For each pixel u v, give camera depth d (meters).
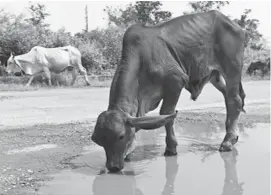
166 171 5.50
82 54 29.38
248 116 10.27
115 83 5.76
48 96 17.56
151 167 5.73
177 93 6.25
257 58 36.53
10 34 27.97
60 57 23.56
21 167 5.92
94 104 14.06
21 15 29.86
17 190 4.83
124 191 4.68
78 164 6.05
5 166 5.98
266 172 5.32
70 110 12.43
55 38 29.69
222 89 7.46
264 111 11.21
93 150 6.98
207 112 11.33
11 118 10.84
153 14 40.59
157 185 4.86
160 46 6.14
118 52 31.97
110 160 5.27
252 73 32.56
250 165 5.71
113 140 5.16
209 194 4.45
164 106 6.29
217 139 7.65
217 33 6.81
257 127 8.75
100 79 27.36
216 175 5.22
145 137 8.03
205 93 18.31
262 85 23.39
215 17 6.88
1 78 24.64
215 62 6.90
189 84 6.82
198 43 6.59
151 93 6.13
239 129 8.53
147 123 5.20
